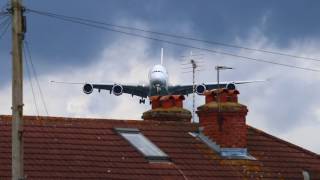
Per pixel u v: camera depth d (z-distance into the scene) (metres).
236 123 64.00
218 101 64.75
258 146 66.00
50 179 55.44
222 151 63.34
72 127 62.09
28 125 60.94
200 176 60.19
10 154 56.75
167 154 61.72
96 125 63.25
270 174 62.75
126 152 60.62
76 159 58.31
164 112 68.94
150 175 58.59
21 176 49.38
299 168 64.31
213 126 64.25
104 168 57.88
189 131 65.62
